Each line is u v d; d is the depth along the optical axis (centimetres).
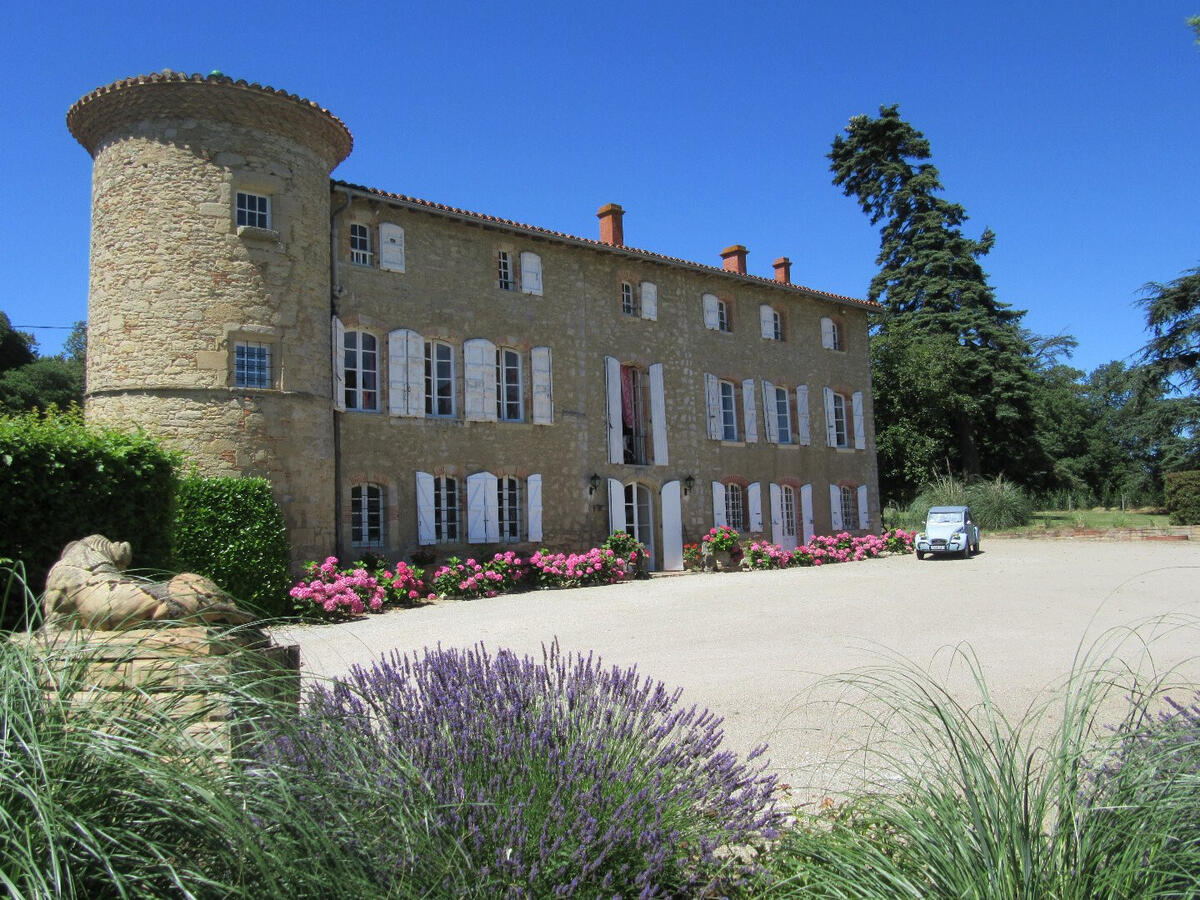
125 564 494
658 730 399
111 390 1435
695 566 2211
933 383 3747
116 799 224
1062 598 1430
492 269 1967
